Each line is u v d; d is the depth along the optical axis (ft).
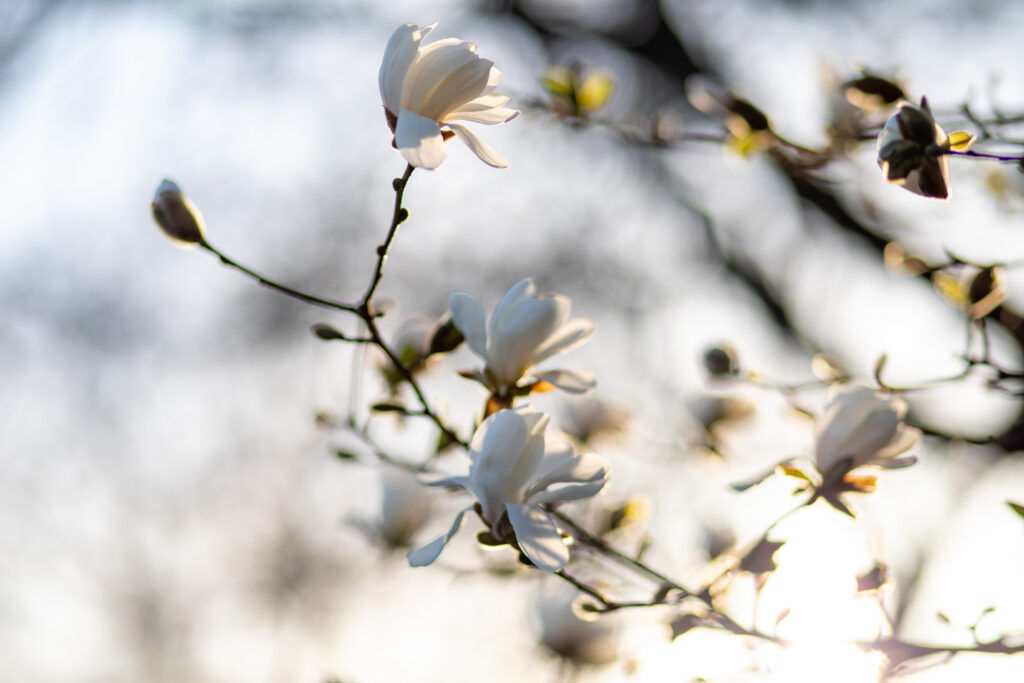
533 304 4.67
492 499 4.48
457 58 4.47
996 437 5.23
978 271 5.18
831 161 5.79
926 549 6.90
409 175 4.63
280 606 16.01
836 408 4.74
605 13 12.78
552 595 5.59
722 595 4.99
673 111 11.86
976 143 5.04
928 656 4.81
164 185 4.83
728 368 5.72
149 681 17.87
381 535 5.79
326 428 5.47
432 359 5.31
